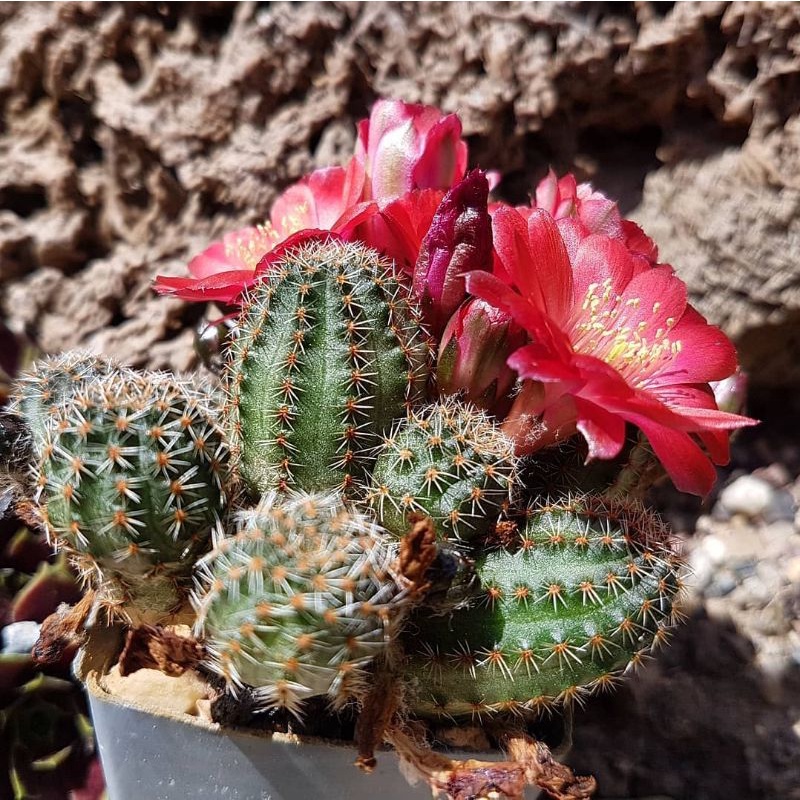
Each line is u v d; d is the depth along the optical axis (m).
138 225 0.24
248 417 0.13
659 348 0.14
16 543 0.16
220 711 0.12
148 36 0.23
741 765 0.19
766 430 0.23
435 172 0.15
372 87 0.22
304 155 0.22
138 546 0.11
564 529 0.12
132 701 0.13
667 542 0.13
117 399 0.11
